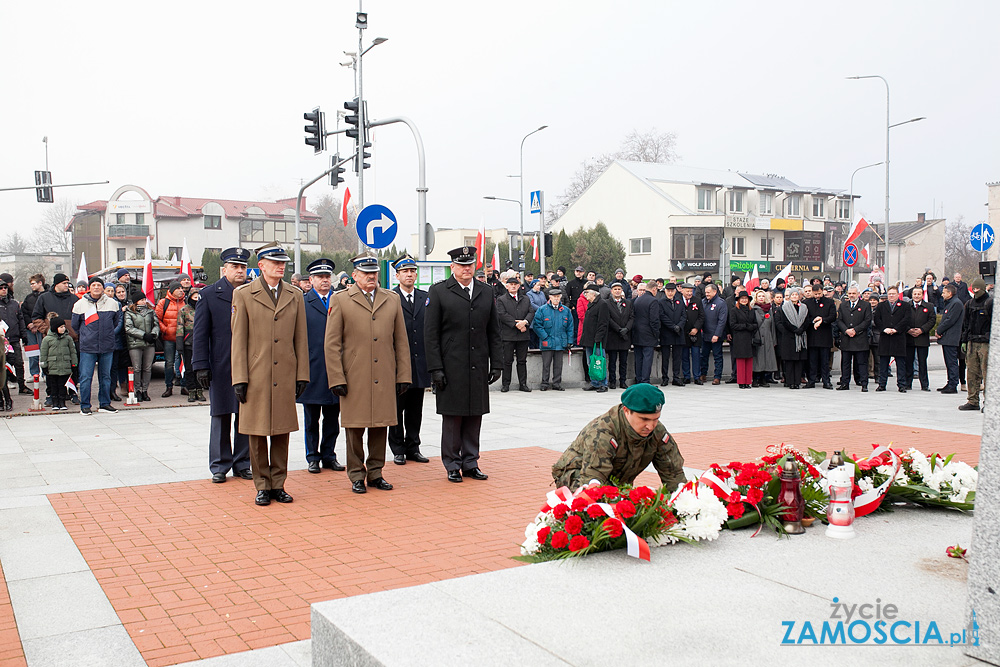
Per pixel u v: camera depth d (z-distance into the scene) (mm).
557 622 3115
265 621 4203
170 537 5746
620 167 60656
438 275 16156
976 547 2902
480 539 5633
